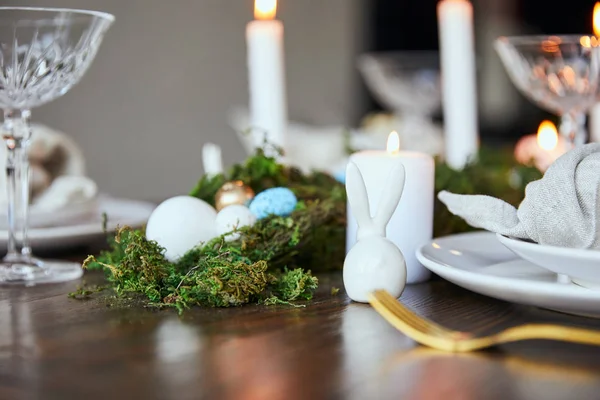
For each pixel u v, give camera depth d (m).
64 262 0.87
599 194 0.66
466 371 0.58
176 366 0.58
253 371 0.57
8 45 0.79
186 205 0.76
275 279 0.72
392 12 3.71
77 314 0.68
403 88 2.11
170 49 3.49
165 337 0.63
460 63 1.30
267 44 1.14
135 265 0.72
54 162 1.09
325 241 0.82
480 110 3.47
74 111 3.31
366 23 3.72
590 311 0.65
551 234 0.68
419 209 0.78
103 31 0.86
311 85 3.75
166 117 3.51
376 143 1.37
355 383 0.56
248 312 0.69
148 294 0.71
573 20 3.34
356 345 0.62
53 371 0.57
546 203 0.67
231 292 0.69
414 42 3.73
